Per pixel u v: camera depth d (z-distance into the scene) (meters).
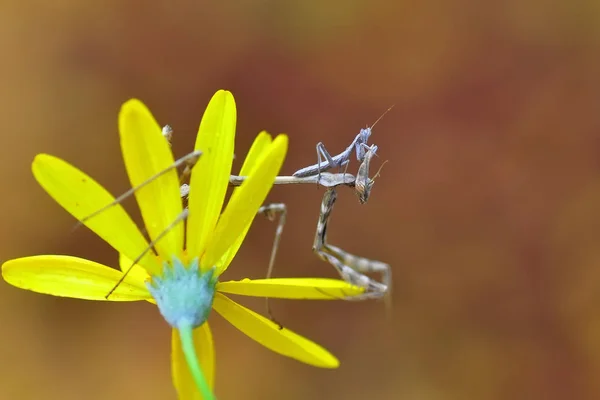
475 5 0.52
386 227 0.49
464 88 0.51
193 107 0.49
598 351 0.45
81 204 0.24
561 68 0.51
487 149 0.50
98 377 0.43
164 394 0.43
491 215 0.49
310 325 0.47
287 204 0.48
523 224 0.49
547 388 0.45
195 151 0.25
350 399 0.45
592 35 0.51
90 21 0.49
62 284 0.25
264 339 0.25
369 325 0.47
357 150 0.29
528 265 0.48
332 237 0.48
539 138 0.50
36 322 0.44
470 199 0.49
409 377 0.45
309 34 0.51
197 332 0.25
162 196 0.25
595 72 0.51
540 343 0.46
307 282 0.25
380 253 0.48
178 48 0.50
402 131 0.50
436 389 0.45
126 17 0.50
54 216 0.46
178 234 0.25
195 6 0.50
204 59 0.50
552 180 0.49
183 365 0.25
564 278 0.47
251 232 0.48
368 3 0.52
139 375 0.43
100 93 0.49
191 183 0.25
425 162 0.50
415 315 0.47
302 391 0.45
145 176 0.24
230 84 0.50
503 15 0.52
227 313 0.25
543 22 0.52
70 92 0.48
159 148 0.24
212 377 0.25
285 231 0.48
